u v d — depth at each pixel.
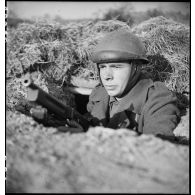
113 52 2.77
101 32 3.77
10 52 3.44
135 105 2.83
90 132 2.09
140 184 1.72
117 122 2.84
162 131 2.62
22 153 1.92
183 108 3.30
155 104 2.78
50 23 3.69
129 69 2.83
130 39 2.84
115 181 1.73
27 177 1.79
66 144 1.97
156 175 1.78
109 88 2.88
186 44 3.66
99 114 3.02
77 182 1.72
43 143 1.99
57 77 3.51
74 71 3.61
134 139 2.04
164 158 1.91
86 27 3.84
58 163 1.82
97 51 2.86
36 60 3.42
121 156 1.87
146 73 3.28
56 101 2.47
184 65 3.53
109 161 1.83
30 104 3.02
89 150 1.90
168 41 3.62
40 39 3.57
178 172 1.84
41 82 3.37
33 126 2.27
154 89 2.87
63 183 1.73
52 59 3.50
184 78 3.49
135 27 3.79
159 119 2.70
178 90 3.46
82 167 1.79
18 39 3.53
